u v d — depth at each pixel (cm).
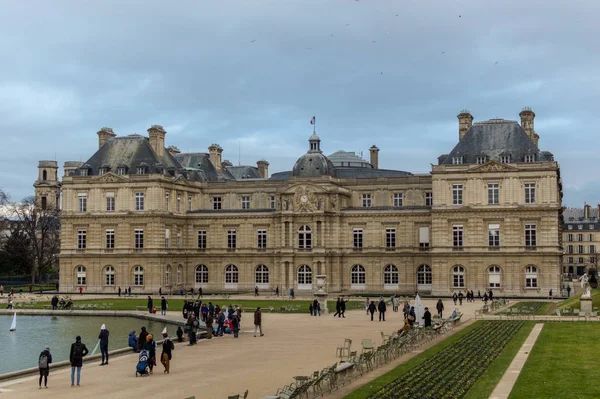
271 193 16012
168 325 8788
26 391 4625
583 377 4500
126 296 13962
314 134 15175
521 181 12950
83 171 15288
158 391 4525
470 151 13562
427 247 13950
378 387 4359
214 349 6412
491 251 13038
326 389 4384
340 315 9438
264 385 4650
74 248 15150
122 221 14812
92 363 5794
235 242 15138
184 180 15588
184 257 15388
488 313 9338
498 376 4603
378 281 14238
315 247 14200
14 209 19050
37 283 19025
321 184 14475
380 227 14275
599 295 10012
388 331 7550
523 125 14838
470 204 13212
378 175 17150
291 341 6862
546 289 12769
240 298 13325
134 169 14975
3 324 9019
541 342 6166
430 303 11688
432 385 4369
